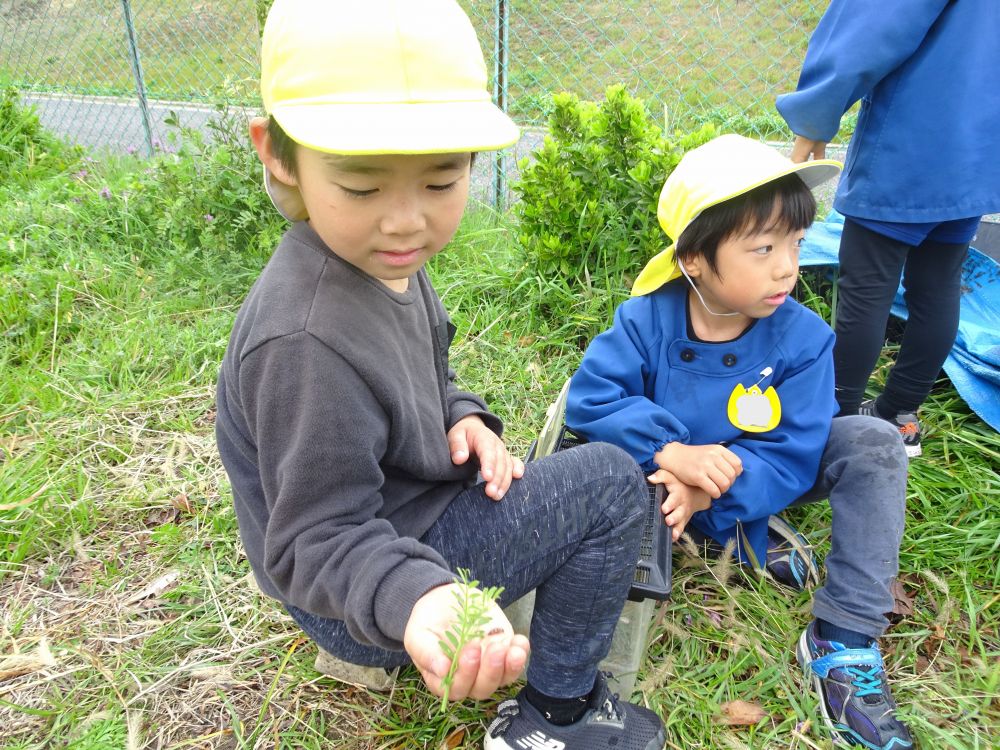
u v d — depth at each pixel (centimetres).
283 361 104
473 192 422
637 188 288
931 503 214
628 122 291
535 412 252
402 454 119
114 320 305
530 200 304
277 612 178
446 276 324
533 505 127
